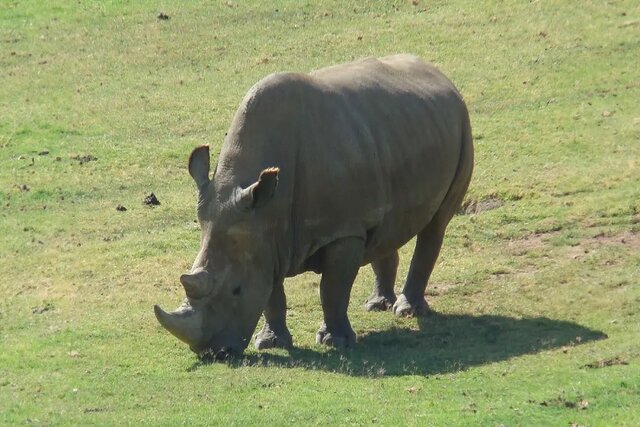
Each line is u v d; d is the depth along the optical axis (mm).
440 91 38062
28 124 56969
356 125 34375
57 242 45656
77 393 30578
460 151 38469
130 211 48250
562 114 54719
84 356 33531
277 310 34500
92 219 47625
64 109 58812
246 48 64688
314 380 30938
